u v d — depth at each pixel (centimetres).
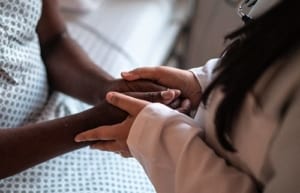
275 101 77
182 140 90
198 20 214
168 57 204
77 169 119
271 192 80
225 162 88
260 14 79
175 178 90
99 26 172
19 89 119
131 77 112
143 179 119
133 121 95
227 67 79
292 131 75
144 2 191
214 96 84
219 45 213
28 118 126
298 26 72
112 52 160
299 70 75
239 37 81
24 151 105
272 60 75
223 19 207
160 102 105
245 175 87
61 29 137
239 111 81
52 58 135
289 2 72
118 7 185
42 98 130
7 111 117
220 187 86
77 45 138
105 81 127
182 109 106
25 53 120
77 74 132
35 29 126
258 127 80
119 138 99
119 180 118
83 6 177
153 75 111
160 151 91
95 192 114
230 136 84
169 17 202
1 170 106
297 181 77
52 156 108
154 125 91
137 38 171
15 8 116
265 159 81
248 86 78
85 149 123
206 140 91
